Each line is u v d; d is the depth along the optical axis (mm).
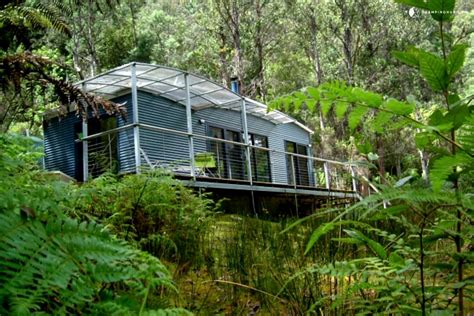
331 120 22500
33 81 5496
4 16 5715
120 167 10828
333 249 2840
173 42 26656
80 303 916
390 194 1001
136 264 1103
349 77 21406
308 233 3424
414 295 1232
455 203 1068
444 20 1260
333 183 13859
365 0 21688
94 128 11750
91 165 9875
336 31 22484
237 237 3742
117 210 3121
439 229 1222
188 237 3777
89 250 964
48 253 885
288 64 25625
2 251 821
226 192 10336
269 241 3555
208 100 12469
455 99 1217
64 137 12250
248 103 13094
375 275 1411
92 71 22594
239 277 2814
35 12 5883
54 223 958
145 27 27594
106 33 26250
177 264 2967
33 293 817
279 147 15648
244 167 13836
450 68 1205
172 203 4035
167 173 4547
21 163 1505
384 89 21000
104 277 967
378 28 21641
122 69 9547
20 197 984
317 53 24109
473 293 1374
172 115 12039
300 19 23094
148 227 3514
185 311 1032
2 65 4812
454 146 1189
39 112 9594
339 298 1445
